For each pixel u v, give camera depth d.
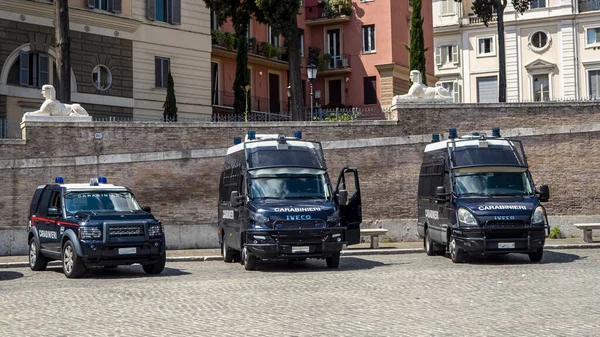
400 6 57.53
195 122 30.62
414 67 49.75
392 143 32.09
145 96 44.28
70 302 16.09
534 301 15.16
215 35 50.41
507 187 23.78
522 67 71.62
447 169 24.41
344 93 57.72
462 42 73.75
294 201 22.44
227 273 21.55
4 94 38.78
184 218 30.27
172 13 45.78
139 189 29.80
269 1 36.38
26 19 39.66
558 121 32.62
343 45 57.94
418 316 13.69
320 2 58.25
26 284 19.59
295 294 16.73
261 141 23.80
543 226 22.72
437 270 21.12
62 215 21.77
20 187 28.38
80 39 41.34
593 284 17.53
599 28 69.06
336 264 22.64
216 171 30.67
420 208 27.55
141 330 12.80
